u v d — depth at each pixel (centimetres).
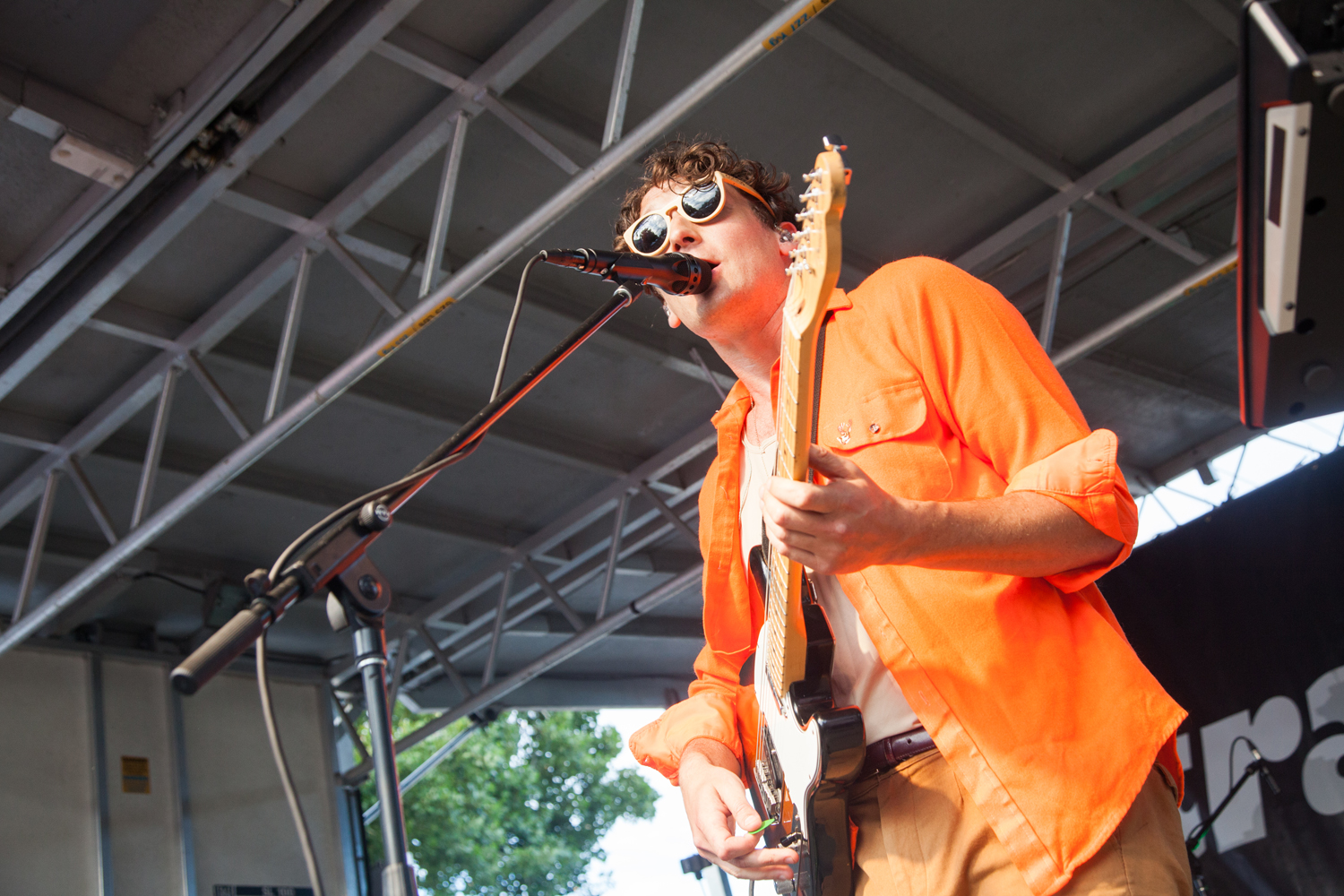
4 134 356
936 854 122
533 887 1600
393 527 638
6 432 504
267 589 118
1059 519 112
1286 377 100
